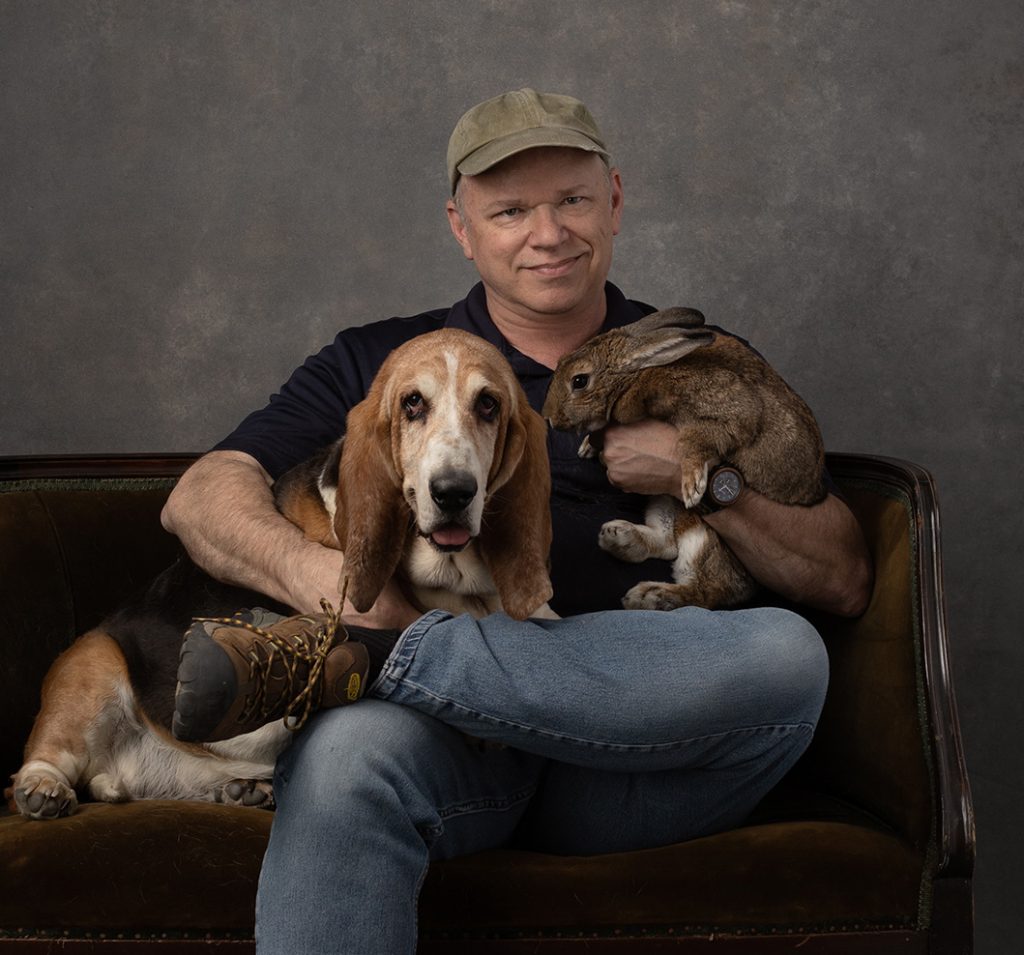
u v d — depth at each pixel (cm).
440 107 378
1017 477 384
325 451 256
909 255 381
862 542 259
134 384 379
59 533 284
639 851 211
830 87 379
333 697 190
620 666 201
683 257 382
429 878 200
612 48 378
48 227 375
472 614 228
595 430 268
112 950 199
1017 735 384
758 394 258
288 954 178
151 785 235
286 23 375
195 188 377
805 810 242
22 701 263
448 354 214
